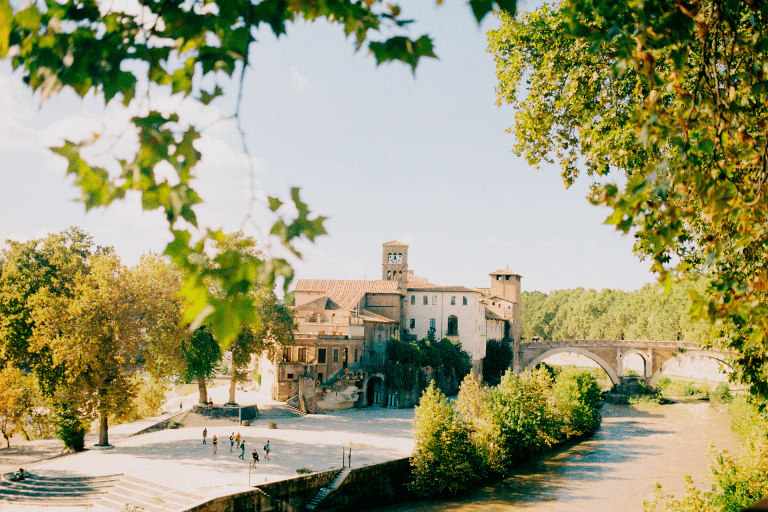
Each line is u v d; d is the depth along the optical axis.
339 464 41.56
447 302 99.50
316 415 66.75
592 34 5.47
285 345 65.31
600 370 135.88
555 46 18.08
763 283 7.04
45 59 3.50
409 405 76.38
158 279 46.16
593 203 5.47
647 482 46.31
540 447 58.69
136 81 3.72
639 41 5.25
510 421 54.34
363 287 97.00
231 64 3.78
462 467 42.94
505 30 19.86
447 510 39.66
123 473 37.09
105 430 46.44
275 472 38.25
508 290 118.31
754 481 20.41
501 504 40.91
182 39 3.88
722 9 5.84
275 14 3.86
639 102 14.79
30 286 50.03
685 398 102.50
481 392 54.06
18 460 44.72
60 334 43.69
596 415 75.00
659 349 101.88
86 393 44.12
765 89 6.80
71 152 3.62
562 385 70.00
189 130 3.80
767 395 11.31
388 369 77.06
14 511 32.41
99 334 41.34
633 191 5.26
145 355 43.91
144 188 3.78
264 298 61.53
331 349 74.38
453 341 97.56
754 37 6.55
